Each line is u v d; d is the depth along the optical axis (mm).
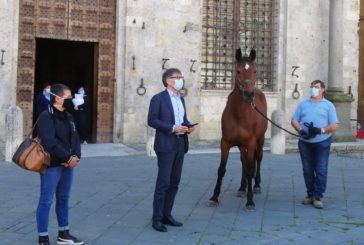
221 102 19047
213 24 19203
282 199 9391
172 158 7051
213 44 19203
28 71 16734
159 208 7133
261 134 8844
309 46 20266
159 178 7078
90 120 18516
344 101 19688
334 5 19672
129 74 17688
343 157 16156
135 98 17781
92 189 10039
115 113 17703
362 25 24094
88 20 17453
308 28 20219
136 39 17719
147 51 17875
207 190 10156
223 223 7602
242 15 19672
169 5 18094
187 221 7703
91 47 19344
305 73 20234
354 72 21016
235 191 10070
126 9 17578
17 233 6895
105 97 17750
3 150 15336
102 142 17734
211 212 8297
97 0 17547
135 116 17797
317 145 8648
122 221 7645
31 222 7465
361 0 24234
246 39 19750
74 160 6152
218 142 18625
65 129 6121
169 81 7156
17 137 13258
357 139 20625
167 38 18125
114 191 9883
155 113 7004
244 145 8547
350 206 8883
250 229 7297
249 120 8414
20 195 9297
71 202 8891
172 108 7055
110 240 6660
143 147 16922
